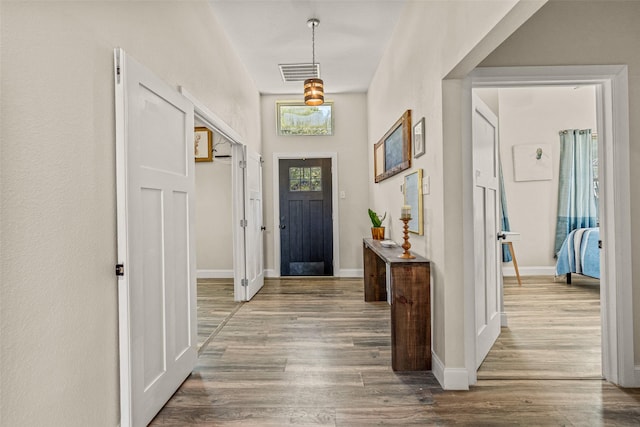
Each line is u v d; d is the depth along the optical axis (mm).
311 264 5629
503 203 5258
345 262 5605
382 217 4371
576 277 5199
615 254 2156
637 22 2150
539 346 2760
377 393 2090
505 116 5359
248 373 2357
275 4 3066
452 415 1858
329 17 3277
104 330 1534
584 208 5207
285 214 5617
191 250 2328
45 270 1239
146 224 1818
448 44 2012
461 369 2139
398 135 3307
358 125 5570
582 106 5293
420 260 2400
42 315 1226
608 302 2207
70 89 1361
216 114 3195
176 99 2154
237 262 4234
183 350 2229
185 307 2260
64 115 1330
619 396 2033
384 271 4156
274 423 1804
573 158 5234
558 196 5336
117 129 1611
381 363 2502
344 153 5582
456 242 2148
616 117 2148
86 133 1442
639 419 1812
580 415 1850
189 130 2348
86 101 1445
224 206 5750
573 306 3785
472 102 2244
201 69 2809
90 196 1460
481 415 1855
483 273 2570
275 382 2232
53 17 1283
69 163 1352
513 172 5367
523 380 2230
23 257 1155
